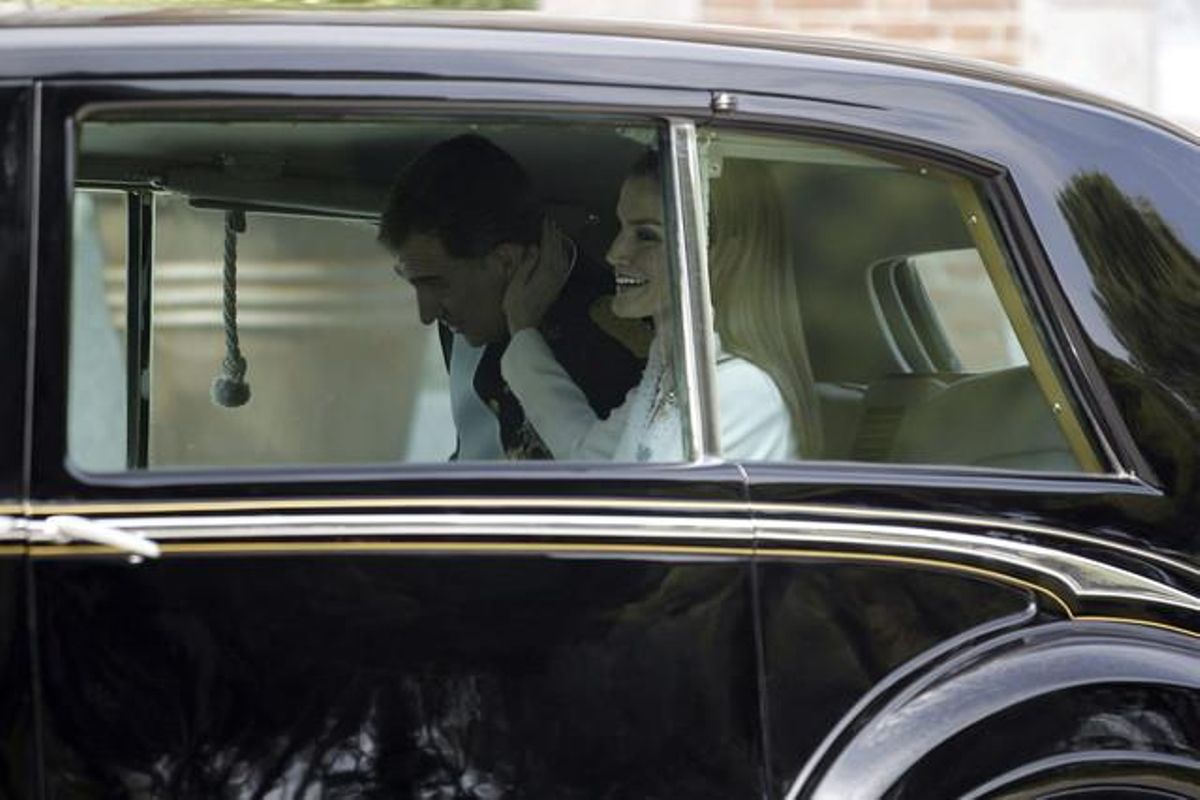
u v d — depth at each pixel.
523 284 12.52
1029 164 12.20
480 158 12.38
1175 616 11.73
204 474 10.84
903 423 12.44
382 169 12.91
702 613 11.19
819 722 11.28
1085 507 11.76
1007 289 12.23
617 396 12.03
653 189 11.86
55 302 10.85
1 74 10.98
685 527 11.20
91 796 10.65
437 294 12.86
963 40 29.08
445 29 11.60
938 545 11.48
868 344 12.72
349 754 10.85
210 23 11.44
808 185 12.29
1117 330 12.09
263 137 12.10
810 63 11.99
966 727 11.24
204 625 10.73
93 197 13.80
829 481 11.45
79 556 10.64
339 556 10.84
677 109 11.69
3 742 10.61
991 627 11.54
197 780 10.72
